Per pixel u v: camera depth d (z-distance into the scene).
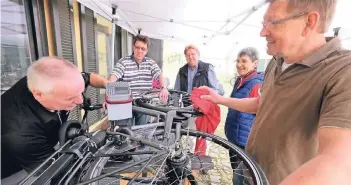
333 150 0.48
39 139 0.90
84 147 0.68
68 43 2.34
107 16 3.15
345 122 0.49
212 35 5.34
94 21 3.18
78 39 2.64
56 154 0.64
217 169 0.98
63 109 0.90
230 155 0.92
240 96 1.98
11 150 0.85
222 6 2.70
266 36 0.81
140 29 5.08
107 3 2.64
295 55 0.78
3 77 1.44
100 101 3.35
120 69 2.45
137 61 2.56
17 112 0.85
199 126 1.22
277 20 0.74
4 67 1.45
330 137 0.51
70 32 2.38
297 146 0.78
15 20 1.55
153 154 0.74
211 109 1.23
